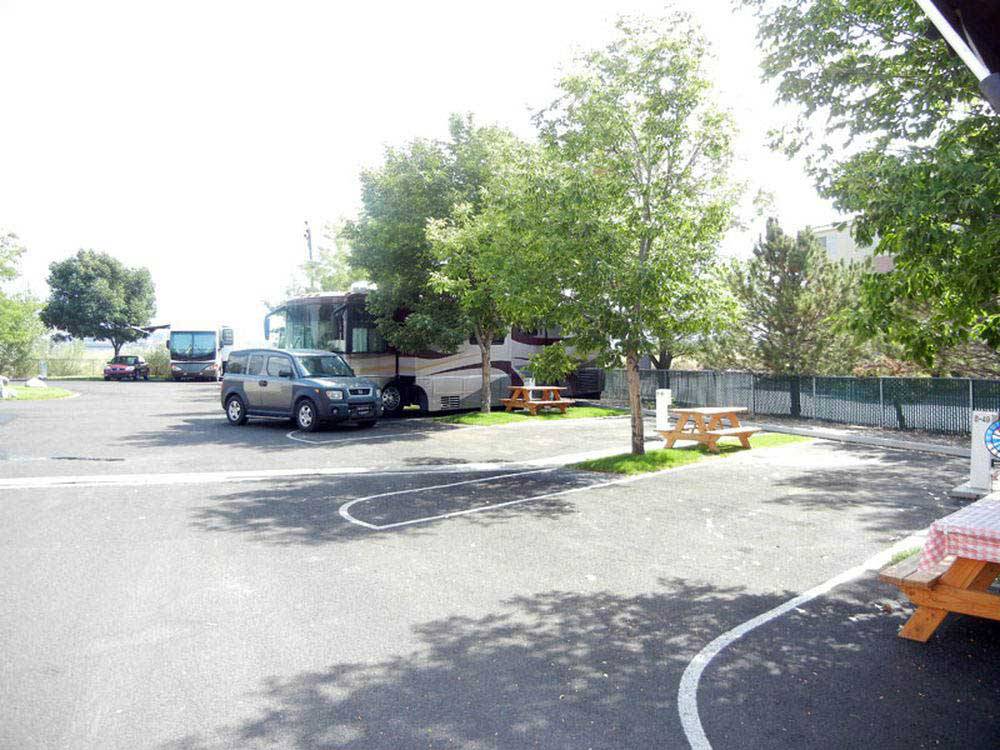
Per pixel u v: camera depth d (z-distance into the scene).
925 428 16.27
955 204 4.70
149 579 5.71
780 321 18.97
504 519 7.92
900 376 17.27
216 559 6.29
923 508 8.52
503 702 3.77
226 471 10.72
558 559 6.41
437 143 18.73
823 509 8.48
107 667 4.13
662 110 10.66
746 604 5.30
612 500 8.97
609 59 10.84
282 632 4.69
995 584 5.18
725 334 12.66
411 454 12.80
